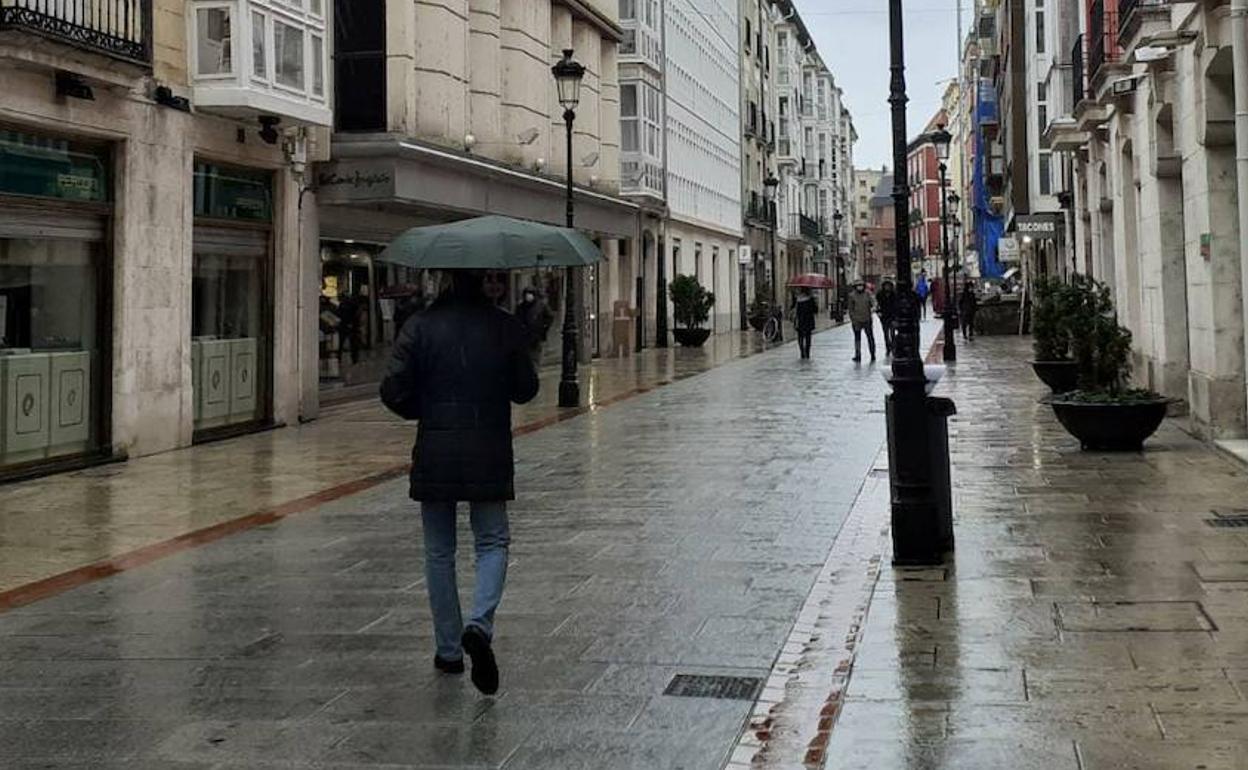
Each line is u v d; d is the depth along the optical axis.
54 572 8.14
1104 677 5.24
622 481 11.61
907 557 7.56
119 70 13.24
